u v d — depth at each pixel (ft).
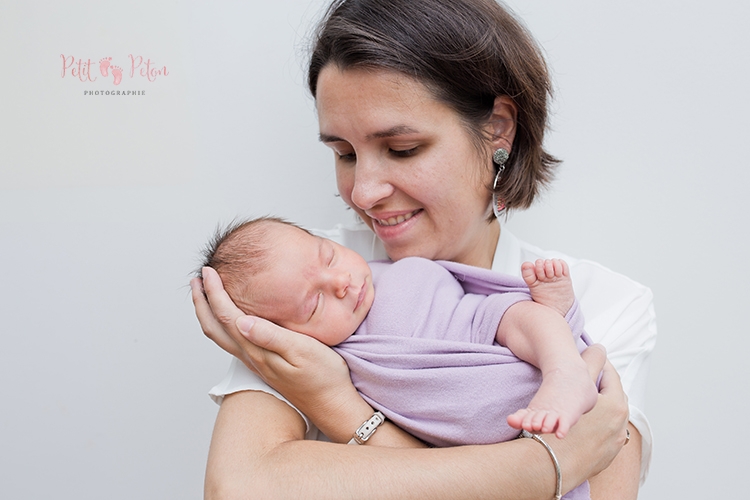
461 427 3.31
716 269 5.44
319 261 3.81
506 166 4.18
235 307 3.58
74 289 5.49
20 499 5.65
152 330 5.58
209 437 5.72
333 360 3.45
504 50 3.83
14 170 5.33
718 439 5.70
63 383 5.57
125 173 5.41
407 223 3.93
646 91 5.26
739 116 5.22
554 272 3.44
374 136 3.58
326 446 3.19
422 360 3.42
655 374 5.62
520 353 3.31
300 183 5.53
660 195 5.39
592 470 3.29
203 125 5.40
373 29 3.48
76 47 5.24
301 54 5.31
